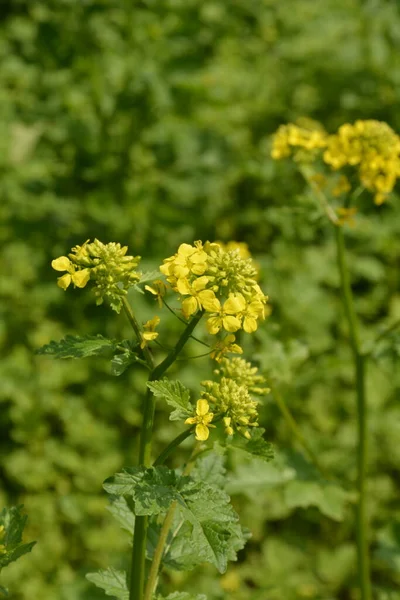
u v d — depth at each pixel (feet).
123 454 4.57
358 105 6.19
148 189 5.32
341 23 6.88
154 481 2.24
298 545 4.25
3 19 6.47
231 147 5.77
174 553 2.49
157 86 5.13
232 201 5.73
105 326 4.96
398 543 3.71
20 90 5.72
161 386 2.28
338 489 3.14
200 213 5.63
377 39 6.47
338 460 4.48
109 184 5.33
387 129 3.20
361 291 5.46
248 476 3.14
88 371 4.85
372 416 4.62
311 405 4.64
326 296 5.17
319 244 5.54
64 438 4.67
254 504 4.31
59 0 5.24
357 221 5.36
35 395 4.67
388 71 6.31
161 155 5.52
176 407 2.27
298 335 4.94
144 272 2.40
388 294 5.41
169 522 2.42
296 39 6.73
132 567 2.35
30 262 5.22
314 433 4.58
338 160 3.19
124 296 2.35
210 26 6.34
